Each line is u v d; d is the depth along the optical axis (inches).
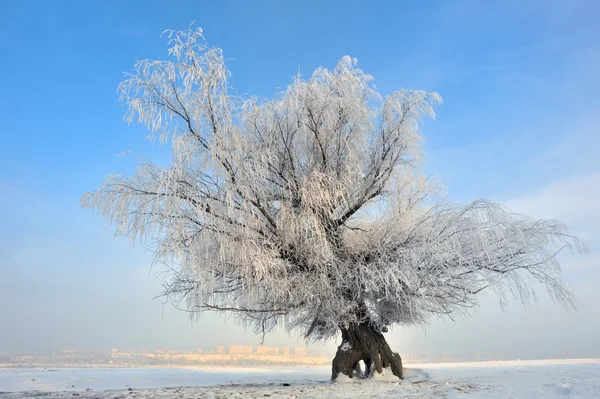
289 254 457.4
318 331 567.2
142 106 434.6
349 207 499.2
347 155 498.0
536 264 477.1
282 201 471.5
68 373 793.6
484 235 447.2
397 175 504.4
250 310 494.9
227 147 426.3
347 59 507.8
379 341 500.1
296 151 509.0
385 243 465.7
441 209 468.1
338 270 454.9
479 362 893.8
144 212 430.0
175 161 422.9
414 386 398.0
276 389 404.8
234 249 431.2
